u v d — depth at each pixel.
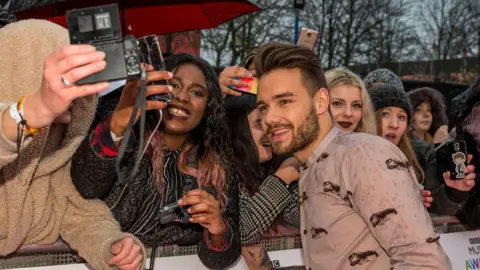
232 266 2.03
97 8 1.14
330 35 11.33
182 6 2.97
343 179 1.52
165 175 1.90
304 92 1.62
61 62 1.06
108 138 1.46
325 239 1.56
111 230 1.63
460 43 14.02
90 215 1.67
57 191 1.63
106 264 1.58
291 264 2.22
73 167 1.55
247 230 2.04
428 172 2.83
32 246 1.74
